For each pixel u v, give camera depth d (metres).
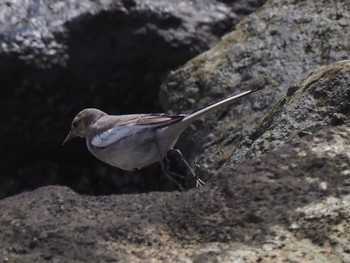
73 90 15.37
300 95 10.01
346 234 8.02
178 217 8.27
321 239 7.98
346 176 8.55
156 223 8.22
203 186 8.65
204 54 14.30
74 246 8.02
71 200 8.68
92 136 11.14
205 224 8.19
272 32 13.82
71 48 15.12
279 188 8.45
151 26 15.30
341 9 13.63
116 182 16.19
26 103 15.32
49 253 8.00
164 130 10.30
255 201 8.35
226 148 12.73
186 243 8.05
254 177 8.59
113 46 15.27
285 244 7.97
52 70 15.00
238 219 8.20
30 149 15.97
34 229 8.23
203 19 15.57
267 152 9.41
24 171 16.17
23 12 15.18
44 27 15.07
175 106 14.10
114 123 10.85
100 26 15.23
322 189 8.41
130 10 15.23
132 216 8.36
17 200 8.76
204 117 13.36
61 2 15.33
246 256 7.87
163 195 8.65
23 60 14.85
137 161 10.65
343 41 13.21
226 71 13.77
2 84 15.07
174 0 15.61
